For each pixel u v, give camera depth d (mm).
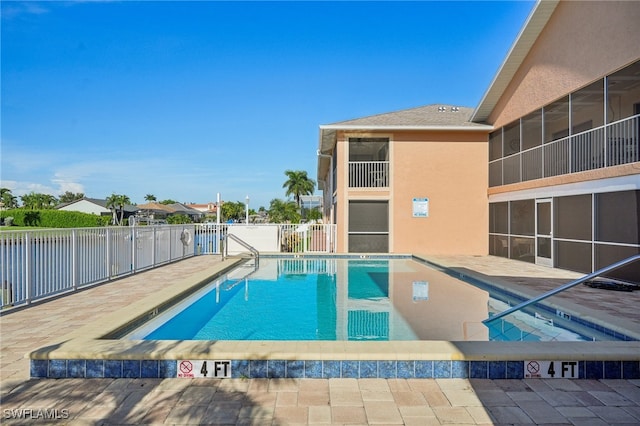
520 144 14312
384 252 16438
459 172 16469
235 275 11766
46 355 3715
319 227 16766
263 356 3723
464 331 6012
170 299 6715
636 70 9781
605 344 4035
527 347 3928
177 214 60750
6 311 6047
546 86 12555
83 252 8078
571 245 11391
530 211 13578
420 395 3391
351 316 6973
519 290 7871
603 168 9891
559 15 11906
